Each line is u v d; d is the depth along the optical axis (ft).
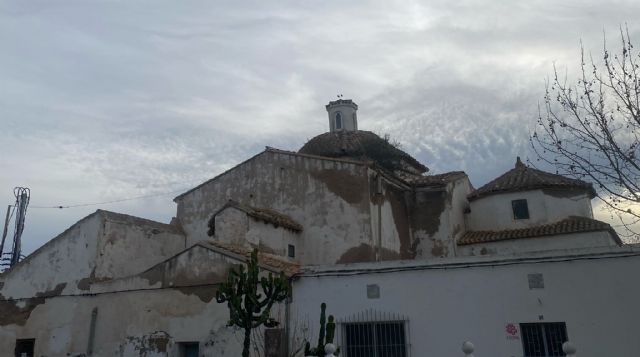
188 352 54.60
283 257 67.10
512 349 45.37
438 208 77.10
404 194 79.66
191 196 81.51
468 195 81.92
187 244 78.13
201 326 53.47
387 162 88.22
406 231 76.84
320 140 92.68
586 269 45.19
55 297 64.49
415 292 49.03
